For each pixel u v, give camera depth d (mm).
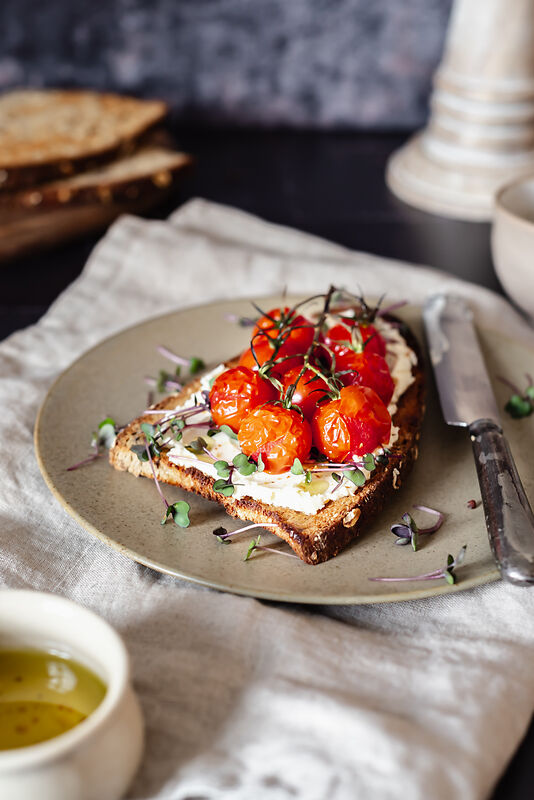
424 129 995
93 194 782
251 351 560
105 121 865
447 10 952
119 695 400
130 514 511
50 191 765
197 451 524
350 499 506
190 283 726
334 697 437
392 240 814
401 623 491
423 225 840
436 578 481
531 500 529
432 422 583
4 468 552
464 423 560
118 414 579
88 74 994
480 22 808
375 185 916
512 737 438
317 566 488
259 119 1030
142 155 859
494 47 810
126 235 755
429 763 418
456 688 448
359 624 491
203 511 517
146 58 985
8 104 913
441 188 861
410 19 959
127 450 535
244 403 525
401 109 1023
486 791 422
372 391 522
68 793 389
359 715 428
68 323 686
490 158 848
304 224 837
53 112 888
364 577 481
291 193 894
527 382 609
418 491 536
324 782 415
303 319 584
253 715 438
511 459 526
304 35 972
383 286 712
